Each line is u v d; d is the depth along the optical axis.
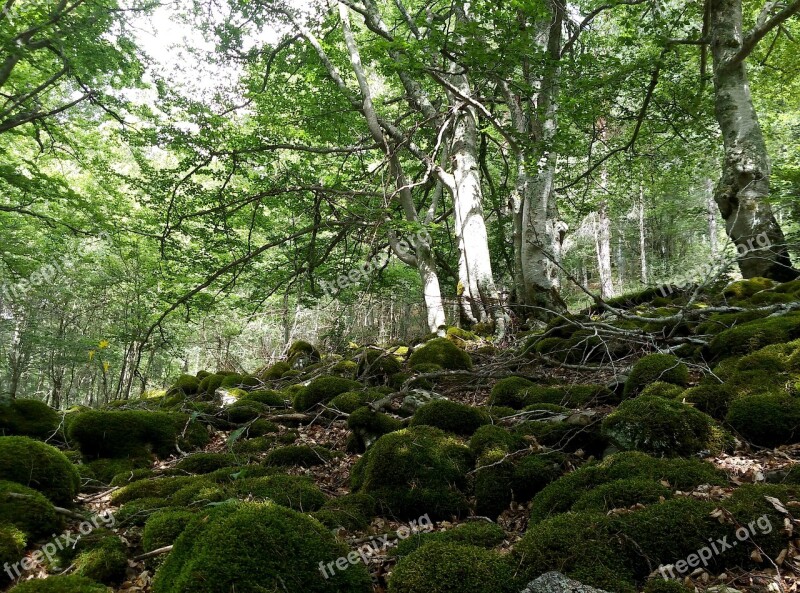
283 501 3.98
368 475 4.39
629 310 10.13
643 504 2.97
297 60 15.06
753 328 5.52
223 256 16.14
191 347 22.61
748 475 3.36
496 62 9.64
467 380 7.77
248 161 14.56
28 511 3.51
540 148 10.56
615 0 10.62
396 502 4.06
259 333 17.67
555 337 8.38
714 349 5.68
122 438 5.91
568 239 28.77
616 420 4.10
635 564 2.58
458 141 13.91
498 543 3.11
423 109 14.17
